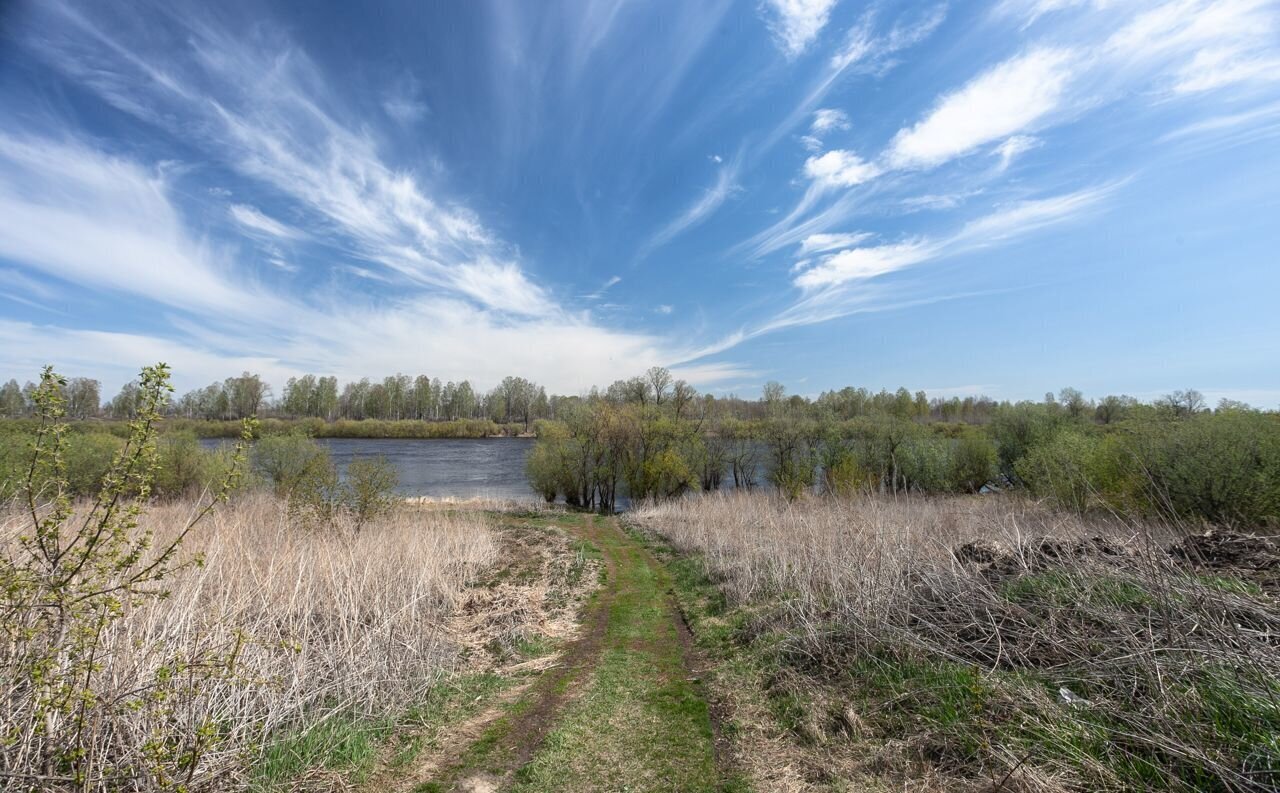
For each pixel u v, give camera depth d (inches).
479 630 398.0
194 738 172.6
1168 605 185.5
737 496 1113.4
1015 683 197.2
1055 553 274.5
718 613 410.6
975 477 1328.7
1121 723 164.4
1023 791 150.5
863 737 200.8
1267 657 156.6
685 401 1678.2
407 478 1795.0
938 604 271.0
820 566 380.2
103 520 143.6
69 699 138.7
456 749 217.0
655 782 189.0
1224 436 582.6
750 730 222.2
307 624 293.7
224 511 483.8
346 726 224.8
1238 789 128.4
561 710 253.1
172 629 227.5
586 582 553.9
